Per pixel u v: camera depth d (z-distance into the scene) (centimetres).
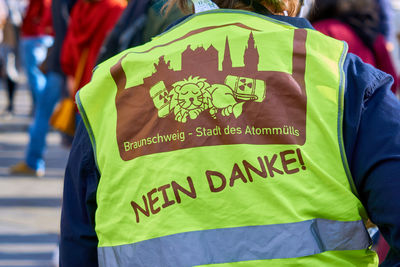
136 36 287
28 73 771
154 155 133
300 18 142
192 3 155
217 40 137
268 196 125
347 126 129
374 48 313
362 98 130
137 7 283
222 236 126
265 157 127
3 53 1038
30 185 628
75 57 384
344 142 129
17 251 449
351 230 128
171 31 146
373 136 128
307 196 126
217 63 134
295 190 125
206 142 129
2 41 1030
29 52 764
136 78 140
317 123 128
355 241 129
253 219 125
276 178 126
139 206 133
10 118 1034
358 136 129
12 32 1022
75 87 383
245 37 136
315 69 132
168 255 127
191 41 139
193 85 133
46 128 657
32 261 432
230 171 127
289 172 126
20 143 848
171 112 133
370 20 312
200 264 125
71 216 149
